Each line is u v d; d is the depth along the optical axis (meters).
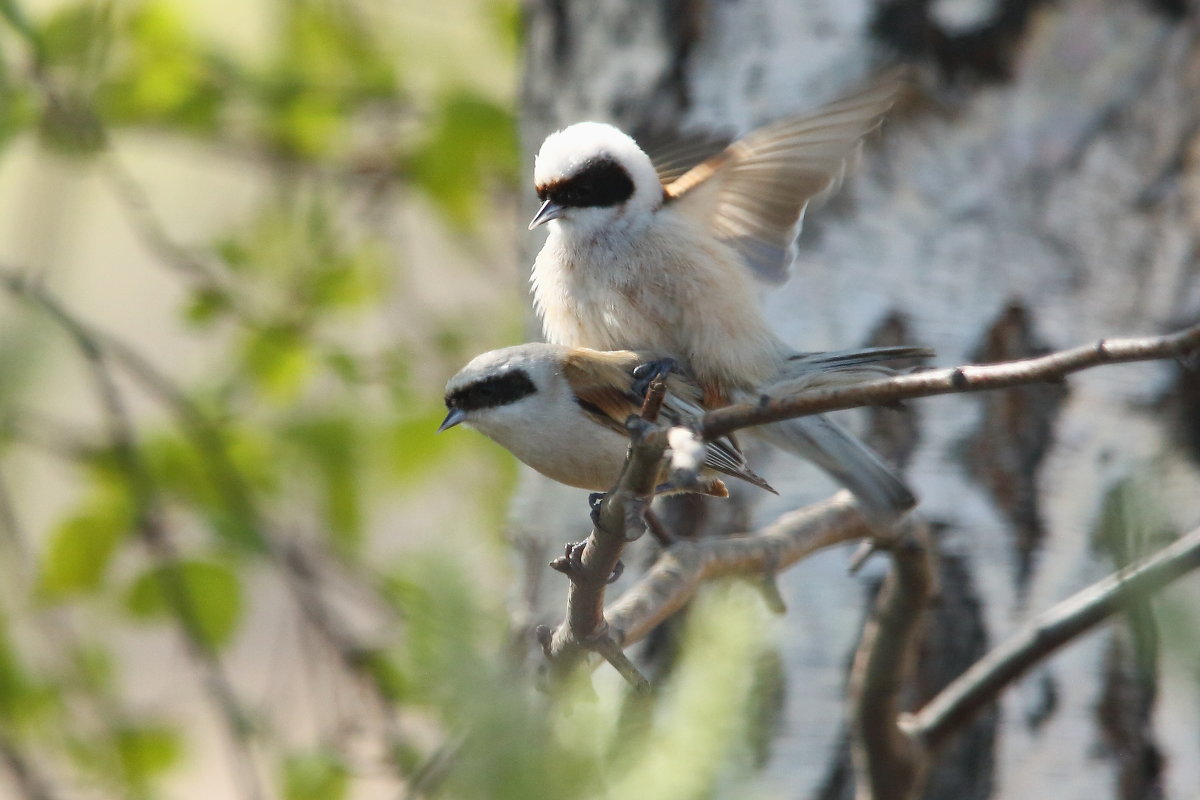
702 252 3.89
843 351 3.89
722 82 3.93
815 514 3.85
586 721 2.02
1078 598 3.84
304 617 4.02
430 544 1.91
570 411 3.86
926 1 3.92
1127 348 3.75
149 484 4.03
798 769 3.90
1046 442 3.91
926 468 3.91
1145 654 2.66
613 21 3.95
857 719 3.85
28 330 3.81
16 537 4.03
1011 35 3.92
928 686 3.90
